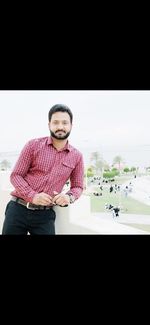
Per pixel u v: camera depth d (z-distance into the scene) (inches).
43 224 58.7
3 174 91.0
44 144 56.7
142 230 73.1
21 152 57.8
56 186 58.3
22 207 58.1
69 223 68.6
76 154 60.4
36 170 57.3
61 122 54.7
